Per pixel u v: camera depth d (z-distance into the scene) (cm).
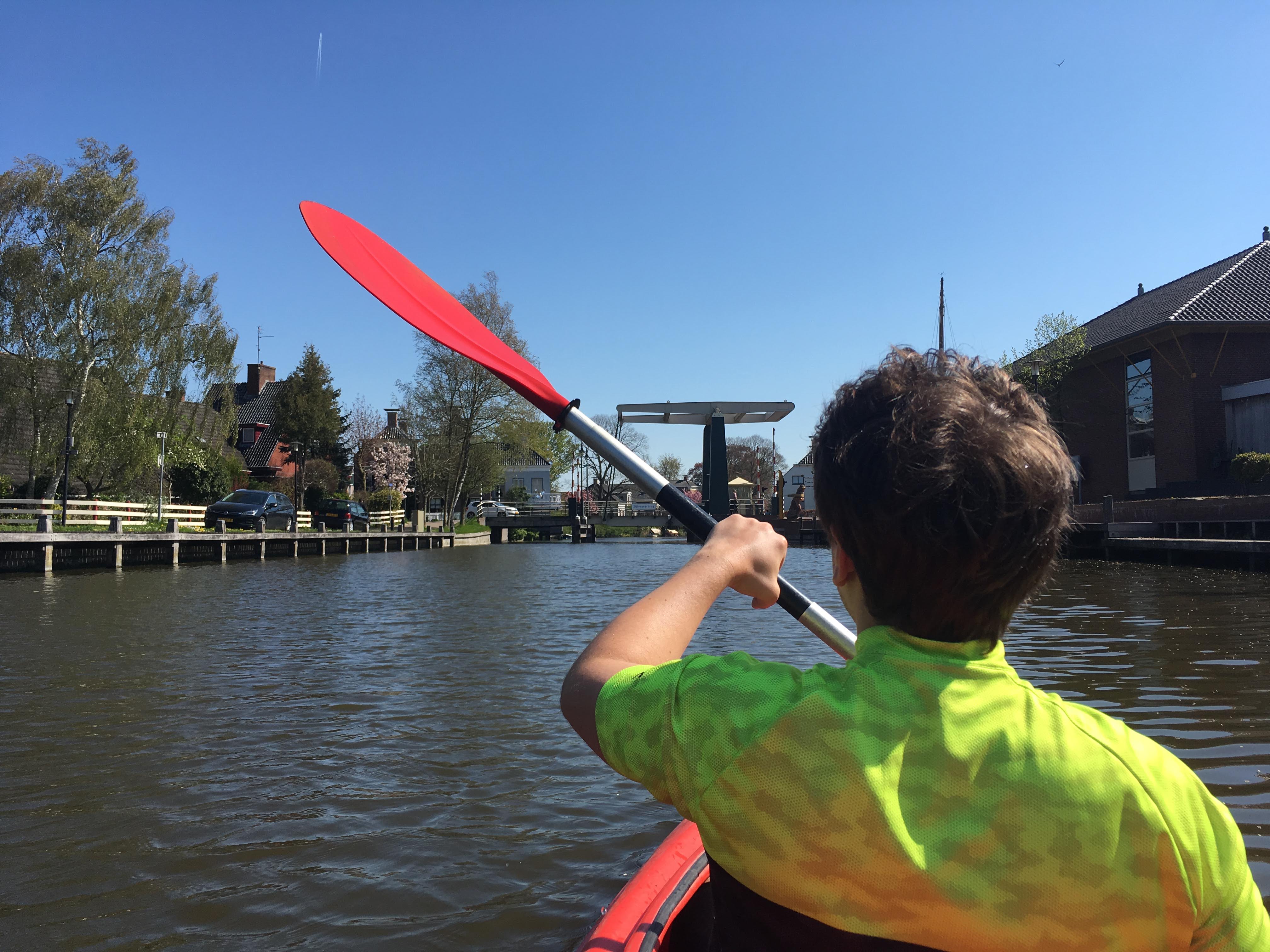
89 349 2686
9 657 747
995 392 93
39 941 270
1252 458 2022
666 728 88
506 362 168
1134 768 82
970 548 82
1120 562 1983
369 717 531
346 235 195
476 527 4897
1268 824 345
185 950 264
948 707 84
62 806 382
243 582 1625
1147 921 82
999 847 81
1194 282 2836
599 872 315
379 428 5722
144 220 2861
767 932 88
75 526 2234
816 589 1398
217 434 3481
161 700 581
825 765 82
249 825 360
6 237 2706
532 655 753
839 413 96
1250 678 616
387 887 304
